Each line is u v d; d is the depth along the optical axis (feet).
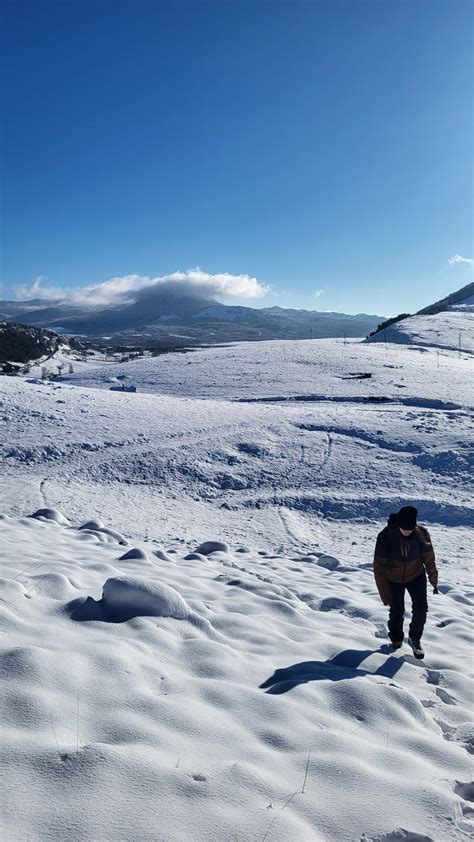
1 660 11.98
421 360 221.87
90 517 53.83
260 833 8.53
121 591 17.19
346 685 14.26
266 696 13.23
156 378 202.69
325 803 9.61
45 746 9.62
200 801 9.02
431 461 78.79
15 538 27.20
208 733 11.20
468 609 28.22
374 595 28.84
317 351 256.11
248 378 186.91
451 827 9.41
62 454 74.79
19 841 7.66
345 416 102.12
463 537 55.52
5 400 96.94
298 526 58.70
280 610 21.68
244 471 74.84
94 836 8.00
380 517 62.69
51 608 16.33
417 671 17.46
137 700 11.80
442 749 12.22
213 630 17.54
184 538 50.49
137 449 78.48
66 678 11.93
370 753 11.46
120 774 9.20
